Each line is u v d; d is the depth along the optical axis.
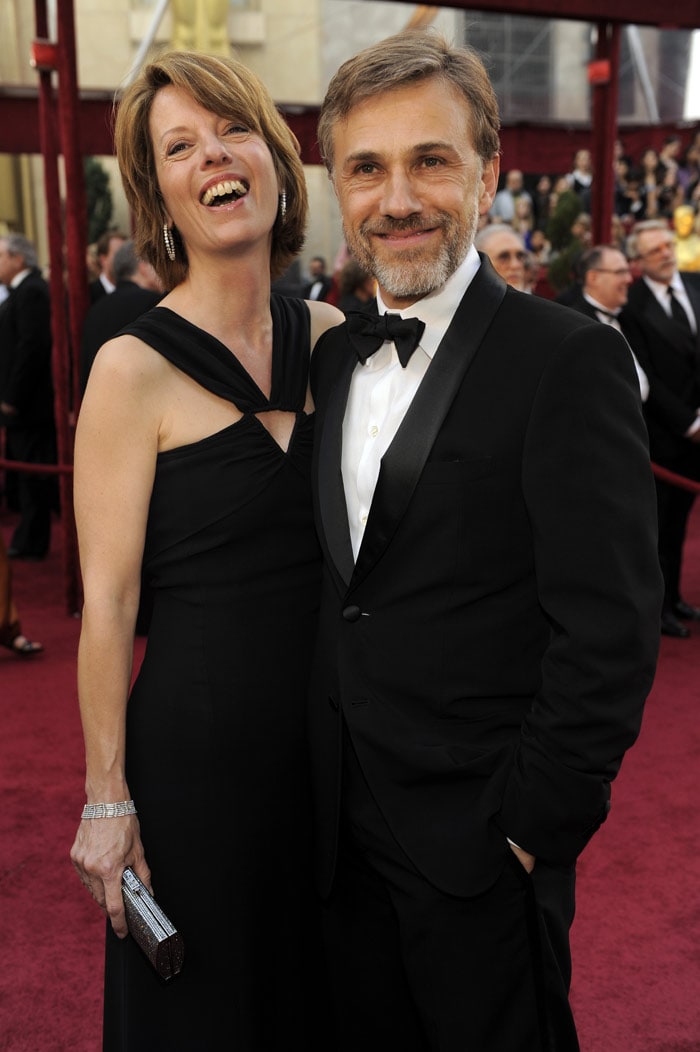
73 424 4.15
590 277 4.14
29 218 15.91
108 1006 1.38
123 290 3.76
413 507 1.18
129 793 1.34
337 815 1.30
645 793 2.76
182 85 1.32
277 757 1.38
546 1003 1.17
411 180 1.17
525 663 1.21
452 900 1.20
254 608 1.37
